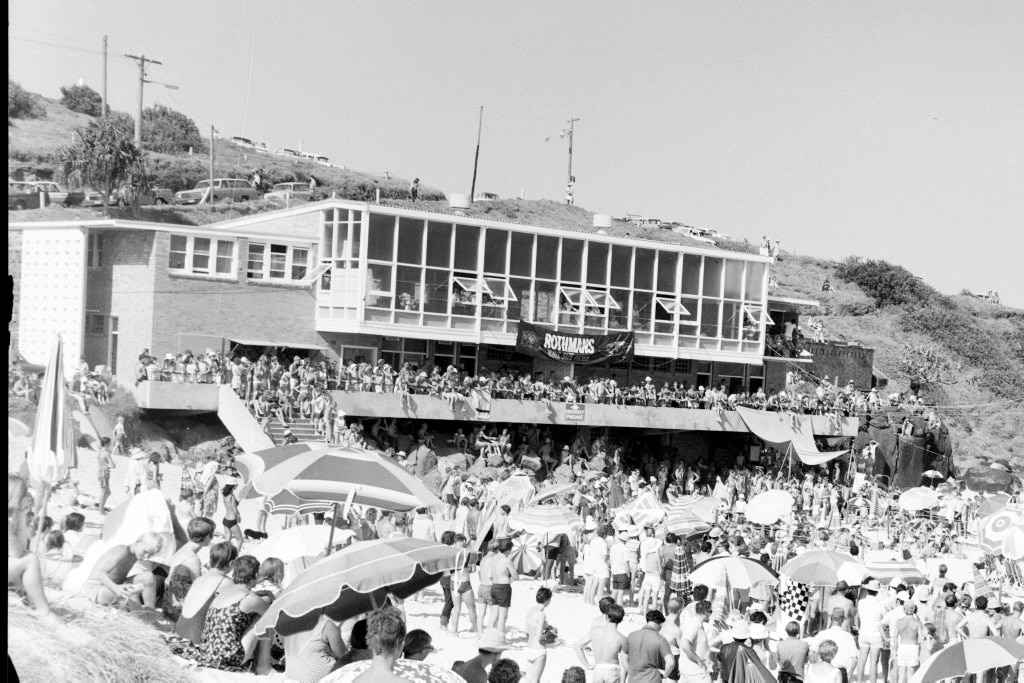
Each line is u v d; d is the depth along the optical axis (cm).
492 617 1822
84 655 1045
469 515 2555
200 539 1266
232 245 4384
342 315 4584
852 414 5488
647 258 5512
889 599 1905
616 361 5278
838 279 6359
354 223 4625
